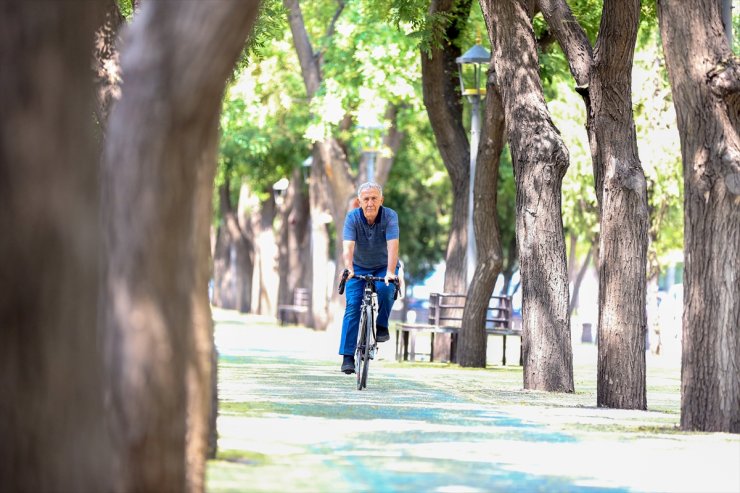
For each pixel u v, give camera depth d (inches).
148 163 230.7
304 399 614.2
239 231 2837.1
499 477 364.5
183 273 236.4
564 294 794.8
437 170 2404.0
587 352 1643.7
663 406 705.0
